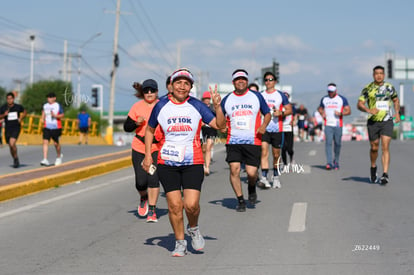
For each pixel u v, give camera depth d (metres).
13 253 7.66
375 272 6.39
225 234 8.59
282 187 13.73
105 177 16.98
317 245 7.74
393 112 14.05
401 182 14.39
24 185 13.19
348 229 8.77
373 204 11.05
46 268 6.88
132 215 10.52
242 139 10.73
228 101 10.85
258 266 6.75
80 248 7.89
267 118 10.78
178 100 7.27
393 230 8.63
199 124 7.27
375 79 13.86
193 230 7.37
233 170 10.66
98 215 10.52
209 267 6.76
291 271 6.49
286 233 8.57
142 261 7.12
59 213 10.78
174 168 7.24
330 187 13.62
